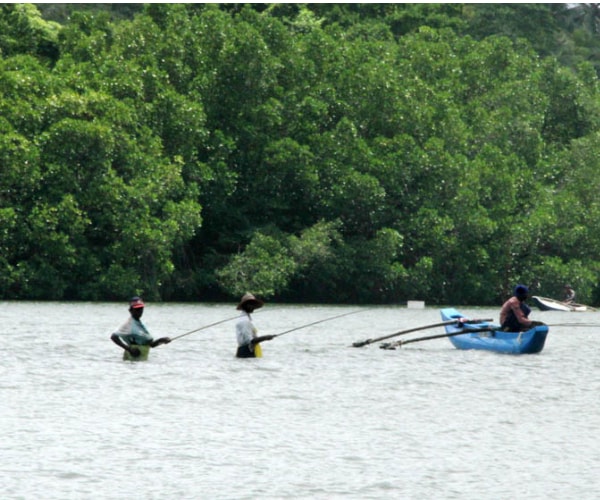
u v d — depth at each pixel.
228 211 188.00
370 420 55.31
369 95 192.38
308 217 195.00
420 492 41.75
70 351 81.69
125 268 170.00
